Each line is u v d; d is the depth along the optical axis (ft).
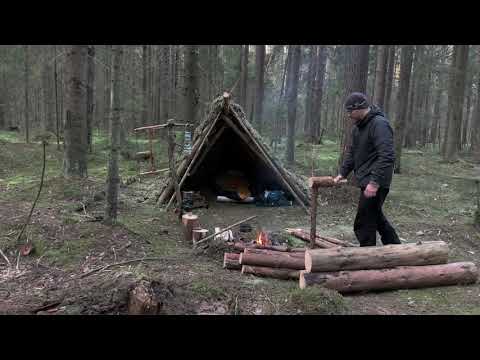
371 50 69.21
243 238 18.72
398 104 44.14
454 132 57.26
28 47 56.24
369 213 15.02
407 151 74.59
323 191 27.99
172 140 22.07
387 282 13.55
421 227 22.20
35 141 53.72
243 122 25.43
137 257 15.79
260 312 11.92
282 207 26.66
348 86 30.45
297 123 109.70
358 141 15.29
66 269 14.60
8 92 74.38
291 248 16.48
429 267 14.14
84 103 26.66
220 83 67.26
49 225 17.81
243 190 28.43
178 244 18.07
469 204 29.45
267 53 84.64
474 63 77.56
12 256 15.64
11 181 30.07
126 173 35.63
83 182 25.76
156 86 78.69
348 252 13.65
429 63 67.05
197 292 12.65
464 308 12.64
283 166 26.84
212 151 31.19
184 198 25.12
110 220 18.04
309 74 82.53
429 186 37.11
